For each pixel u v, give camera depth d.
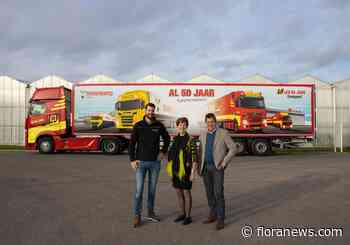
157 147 5.94
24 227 5.53
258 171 12.94
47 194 8.35
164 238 5.02
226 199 7.88
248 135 19.44
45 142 20.00
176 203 7.45
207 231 5.38
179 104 19.39
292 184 9.97
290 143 19.95
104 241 4.87
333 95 29.36
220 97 19.42
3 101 30.14
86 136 19.75
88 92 19.56
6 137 29.94
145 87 19.42
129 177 11.25
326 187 9.46
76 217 6.17
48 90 20.00
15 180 10.49
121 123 19.41
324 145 29.11
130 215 6.35
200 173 5.89
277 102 19.62
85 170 12.95
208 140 5.79
